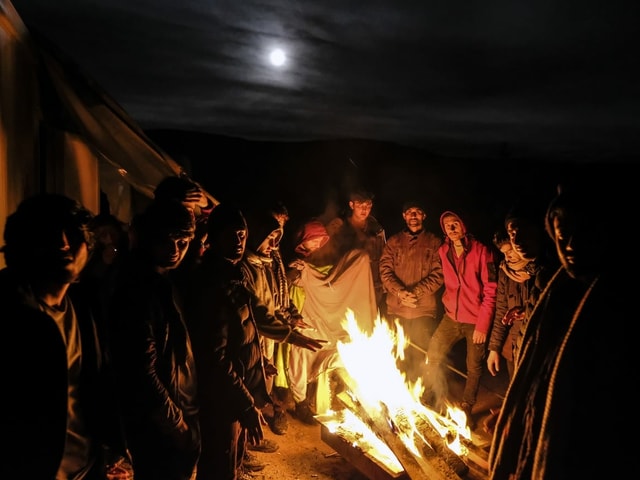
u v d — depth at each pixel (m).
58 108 4.48
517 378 2.51
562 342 2.26
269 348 4.95
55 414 2.01
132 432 2.84
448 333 5.41
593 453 2.13
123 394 2.79
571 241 2.28
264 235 4.43
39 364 1.98
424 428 4.01
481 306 5.12
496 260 5.19
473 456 4.03
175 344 2.97
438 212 12.73
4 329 1.97
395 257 6.08
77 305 2.37
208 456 3.49
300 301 5.42
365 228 6.29
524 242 3.98
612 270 2.22
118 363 2.79
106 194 6.11
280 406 5.20
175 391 2.98
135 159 4.81
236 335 3.55
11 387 1.95
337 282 5.43
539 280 3.98
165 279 3.00
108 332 2.83
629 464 2.10
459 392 5.86
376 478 4.00
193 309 3.48
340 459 4.66
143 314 2.81
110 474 2.45
